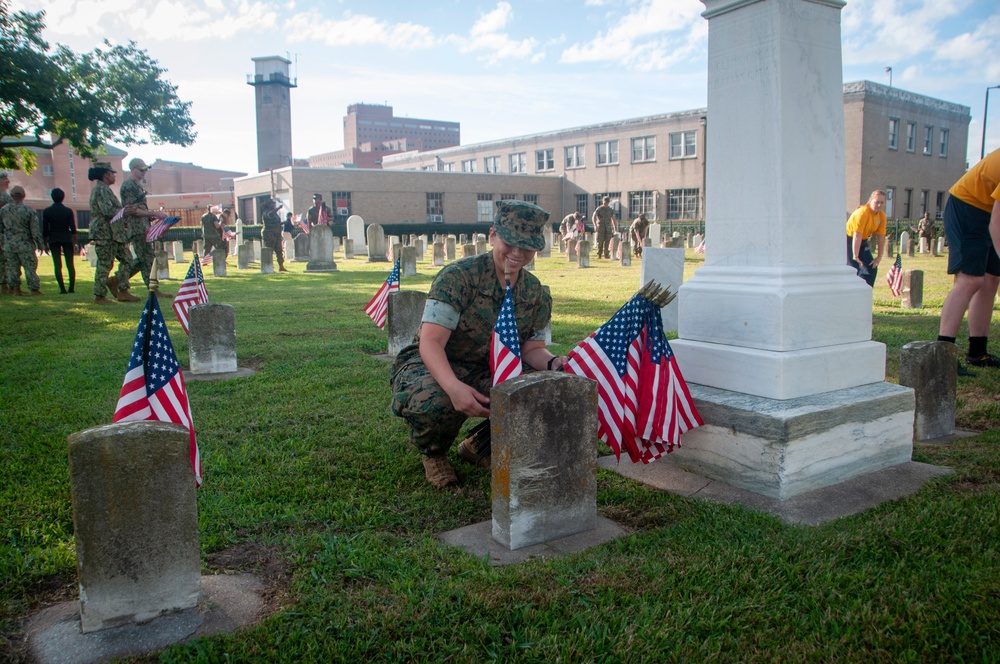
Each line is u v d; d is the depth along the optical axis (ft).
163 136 76.74
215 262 60.90
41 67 66.44
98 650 7.07
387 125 534.37
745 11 11.69
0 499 10.71
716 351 12.13
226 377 19.92
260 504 10.76
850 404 11.35
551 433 9.39
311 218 88.84
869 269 31.35
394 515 10.36
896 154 139.64
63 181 203.92
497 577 8.25
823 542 8.97
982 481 11.34
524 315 11.37
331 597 7.86
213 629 7.45
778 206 11.40
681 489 11.43
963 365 19.34
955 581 7.93
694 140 150.82
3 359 22.34
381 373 20.06
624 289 44.34
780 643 7.00
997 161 17.03
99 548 7.23
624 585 8.03
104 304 38.29
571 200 177.47
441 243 75.31
